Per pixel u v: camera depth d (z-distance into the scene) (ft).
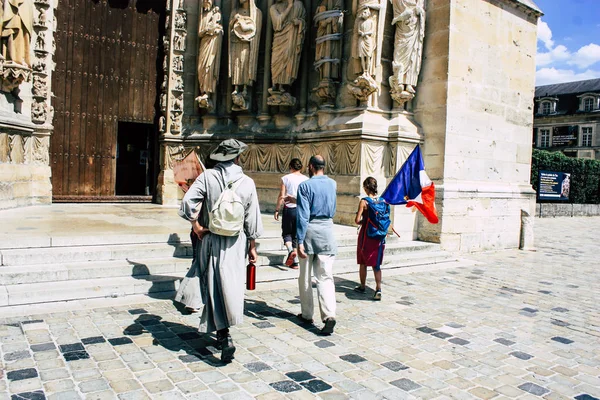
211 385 10.86
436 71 29.73
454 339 14.82
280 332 14.73
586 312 18.53
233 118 37.88
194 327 14.57
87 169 37.45
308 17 34.73
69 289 16.42
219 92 38.34
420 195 21.36
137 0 39.01
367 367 12.35
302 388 10.94
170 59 38.11
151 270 18.79
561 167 117.08
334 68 31.73
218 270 12.00
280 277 20.93
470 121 30.71
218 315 11.93
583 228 61.11
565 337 15.44
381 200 19.38
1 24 27.45
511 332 15.72
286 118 35.68
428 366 12.60
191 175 18.39
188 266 19.58
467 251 30.76
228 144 12.58
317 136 31.65
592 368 12.96
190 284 12.33
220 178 12.35
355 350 13.52
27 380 10.62
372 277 22.98
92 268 17.79
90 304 16.15
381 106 30.22
